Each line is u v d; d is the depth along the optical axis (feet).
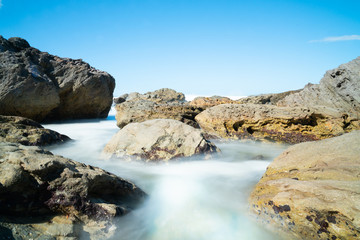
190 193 19.31
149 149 25.52
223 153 32.68
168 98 117.39
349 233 11.30
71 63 71.41
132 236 13.15
